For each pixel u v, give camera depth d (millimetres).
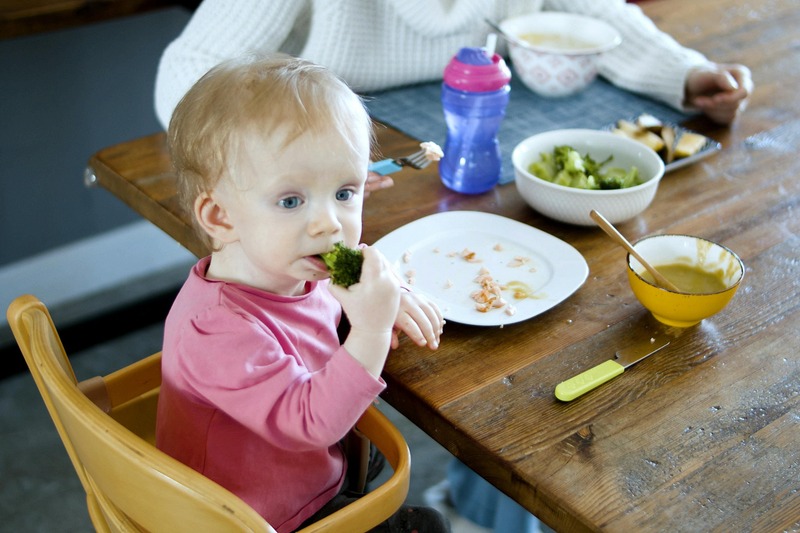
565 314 1049
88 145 2377
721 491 796
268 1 1495
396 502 904
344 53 1579
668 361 967
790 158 1418
